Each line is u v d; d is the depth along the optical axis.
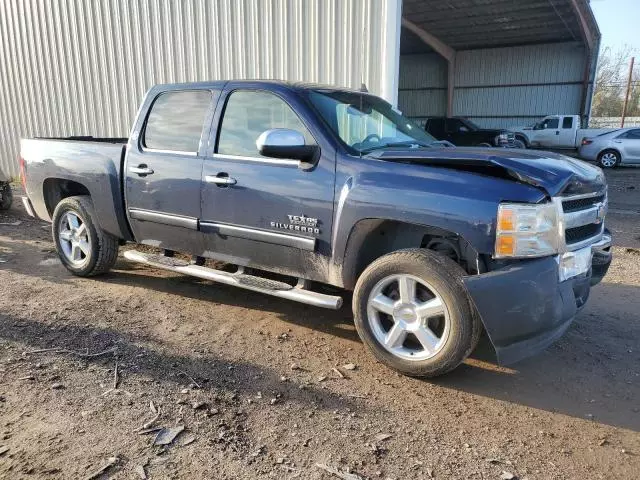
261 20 9.32
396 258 3.48
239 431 2.95
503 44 29.14
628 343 4.32
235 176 4.17
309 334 4.29
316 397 3.33
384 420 3.12
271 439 2.88
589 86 27.98
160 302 4.90
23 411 3.06
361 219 3.59
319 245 3.86
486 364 3.88
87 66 11.41
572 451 2.90
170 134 4.67
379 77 8.48
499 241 3.17
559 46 28.30
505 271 3.16
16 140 12.93
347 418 3.12
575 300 3.43
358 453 2.80
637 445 2.97
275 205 3.99
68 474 2.55
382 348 3.65
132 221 4.97
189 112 4.57
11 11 12.02
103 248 5.29
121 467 2.61
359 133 4.13
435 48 28.50
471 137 24.34
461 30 26.25
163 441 2.82
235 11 9.54
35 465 2.61
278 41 9.24
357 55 8.59
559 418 3.22
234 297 5.07
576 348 4.21
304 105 3.97
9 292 5.04
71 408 3.11
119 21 10.78
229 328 4.36
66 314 4.53
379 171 3.59
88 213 5.25
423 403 3.32
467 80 31.11
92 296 5.00
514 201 3.17
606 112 39.47
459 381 3.62
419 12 23.23
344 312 4.75
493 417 3.20
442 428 3.06
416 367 3.50
